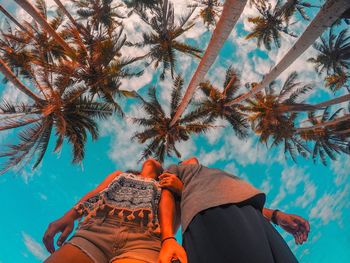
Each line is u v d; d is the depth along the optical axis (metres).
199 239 1.25
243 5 4.15
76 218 1.94
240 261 1.08
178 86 20.31
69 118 16.89
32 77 15.31
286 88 18.70
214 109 20.31
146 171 2.41
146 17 18.97
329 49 18.78
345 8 3.86
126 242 1.64
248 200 1.42
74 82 16.70
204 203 1.39
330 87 23.23
